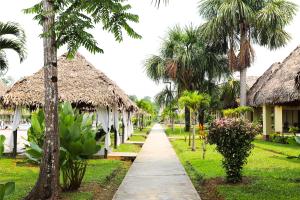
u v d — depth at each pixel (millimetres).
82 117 7148
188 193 7113
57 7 5691
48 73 5789
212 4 24547
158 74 31234
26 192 6840
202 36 24953
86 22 5227
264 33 23453
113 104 13977
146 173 9586
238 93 29766
